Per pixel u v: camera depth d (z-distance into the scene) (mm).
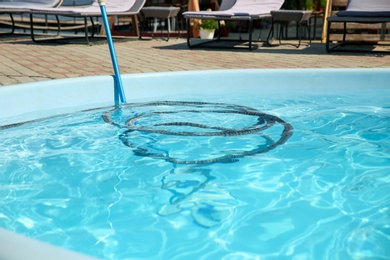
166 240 1582
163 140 2719
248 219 1739
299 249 1514
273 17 6535
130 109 3473
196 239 1588
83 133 2852
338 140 2717
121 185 2080
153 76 3902
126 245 1551
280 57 5684
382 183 2082
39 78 4086
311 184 2078
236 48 6723
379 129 2936
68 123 3072
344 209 1824
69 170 2252
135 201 1907
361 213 1787
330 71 4102
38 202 1894
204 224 1701
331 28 7156
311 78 4109
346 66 4844
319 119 3178
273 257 1469
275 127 2980
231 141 2701
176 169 2273
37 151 2518
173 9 7746
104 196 1960
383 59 5406
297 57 5672
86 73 4422
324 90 4125
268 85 4113
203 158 2424
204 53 6133
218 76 4047
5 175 2184
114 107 3539
